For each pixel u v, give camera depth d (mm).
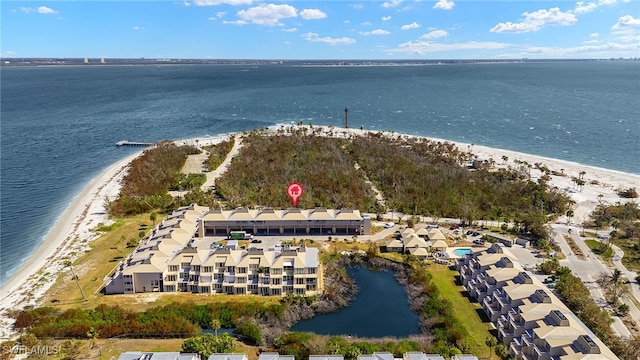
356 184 193000
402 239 146625
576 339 86625
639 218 166250
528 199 180125
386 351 90750
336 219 153000
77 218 170125
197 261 119750
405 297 118938
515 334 95500
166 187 199250
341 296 117688
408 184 195375
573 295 107438
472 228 159750
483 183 197125
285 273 118750
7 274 131500
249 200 178500
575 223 164500
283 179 198875
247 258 120500
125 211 174000
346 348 90750
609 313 107312
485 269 118062
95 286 121750
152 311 106688
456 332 98250
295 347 92188
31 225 166750
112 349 95250
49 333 99000
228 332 102562
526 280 107000
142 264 118875
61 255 140125
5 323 105562
